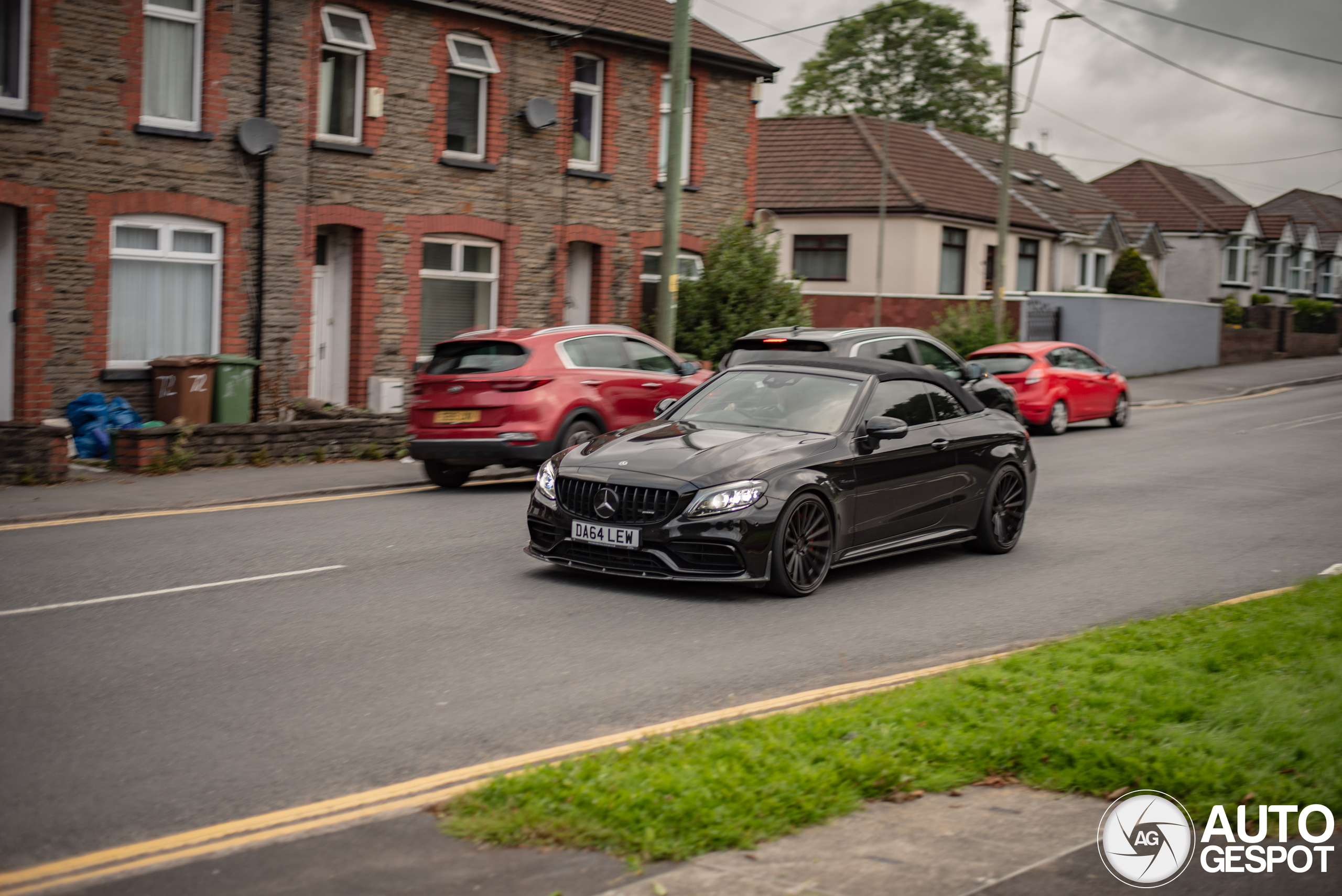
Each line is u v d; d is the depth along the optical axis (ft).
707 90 74.95
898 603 26.76
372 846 13.21
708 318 70.49
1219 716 17.19
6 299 47.91
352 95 58.08
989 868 12.75
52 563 28.40
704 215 75.56
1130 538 35.76
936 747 16.05
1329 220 221.66
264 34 53.57
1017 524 33.50
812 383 30.22
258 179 53.93
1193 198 186.60
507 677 20.24
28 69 46.93
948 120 184.14
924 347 43.75
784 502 26.16
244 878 12.45
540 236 65.98
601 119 69.05
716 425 29.40
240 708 18.28
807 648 22.71
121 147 49.55
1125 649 21.39
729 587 27.89
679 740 16.26
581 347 43.52
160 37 51.06
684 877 12.40
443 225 61.31
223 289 53.36
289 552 30.53
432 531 34.14
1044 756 15.98
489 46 63.00
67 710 17.97
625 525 26.07
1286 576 30.42
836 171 119.44
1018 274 129.29
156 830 13.82
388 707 18.49
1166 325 117.39
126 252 50.19
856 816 14.24
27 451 40.81
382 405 58.75
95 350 49.21
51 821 14.01
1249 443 63.21
